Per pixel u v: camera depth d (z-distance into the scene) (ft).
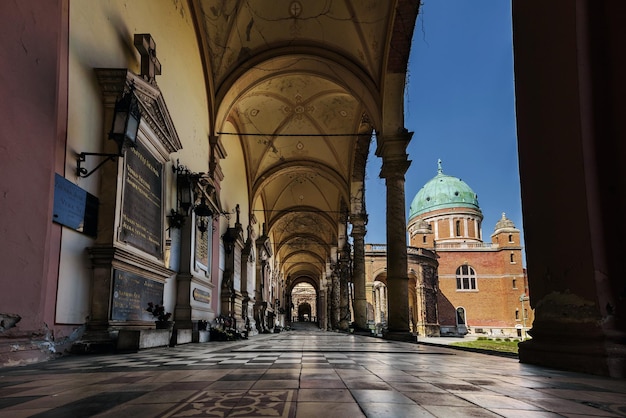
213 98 44.60
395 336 39.27
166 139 27.73
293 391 8.52
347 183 73.00
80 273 18.76
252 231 72.02
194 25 39.47
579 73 13.01
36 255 14.96
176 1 34.27
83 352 18.04
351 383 9.71
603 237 12.45
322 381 10.03
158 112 25.34
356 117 62.44
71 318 18.01
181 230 33.32
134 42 23.80
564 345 13.24
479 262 179.63
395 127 42.80
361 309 68.85
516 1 16.49
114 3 22.75
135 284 22.98
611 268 12.32
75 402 7.36
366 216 70.33
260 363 14.74
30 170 14.75
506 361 16.46
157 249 26.91
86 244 19.27
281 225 114.42
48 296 16.44
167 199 29.99
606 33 13.29
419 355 19.85
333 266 112.68
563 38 13.69
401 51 40.83
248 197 71.97
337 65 46.44
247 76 47.24
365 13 41.24
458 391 8.67
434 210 207.72
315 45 46.34
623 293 12.24
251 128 64.64
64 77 17.78
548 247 14.38
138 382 9.85
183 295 32.37
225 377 10.74
